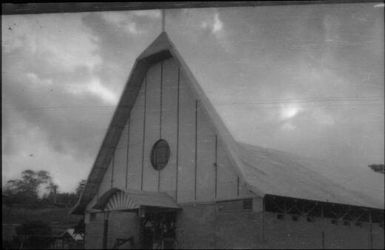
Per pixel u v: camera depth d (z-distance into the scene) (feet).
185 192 91.09
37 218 117.29
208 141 89.66
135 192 88.99
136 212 91.86
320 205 91.81
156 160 98.43
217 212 85.35
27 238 110.32
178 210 91.09
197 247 86.58
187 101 94.73
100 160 105.81
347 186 112.68
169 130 96.73
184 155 92.99
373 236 102.94
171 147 95.61
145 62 101.50
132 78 102.12
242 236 81.00
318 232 90.43
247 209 81.51
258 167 93.40
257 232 79.25
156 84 101.24
